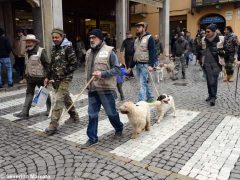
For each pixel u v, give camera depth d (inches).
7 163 174.9
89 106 193.8
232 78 439.5
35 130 231.8
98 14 799.7
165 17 832.3
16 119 262.2
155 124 237.5
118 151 185.5
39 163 173.3
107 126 235.0
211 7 1135.6
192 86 409.7
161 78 467.5
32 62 252.5
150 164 167.2
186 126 230.8
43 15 454.9
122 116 260.1
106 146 193.9
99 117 259.8
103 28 845.8
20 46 439.2
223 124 233.5
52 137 214.7
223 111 272.2
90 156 179.6
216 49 291.3
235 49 426.3
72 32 735.7
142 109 203.9
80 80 463.8
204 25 1173.1
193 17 1180.5
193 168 161.6
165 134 213.9
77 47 653.9
